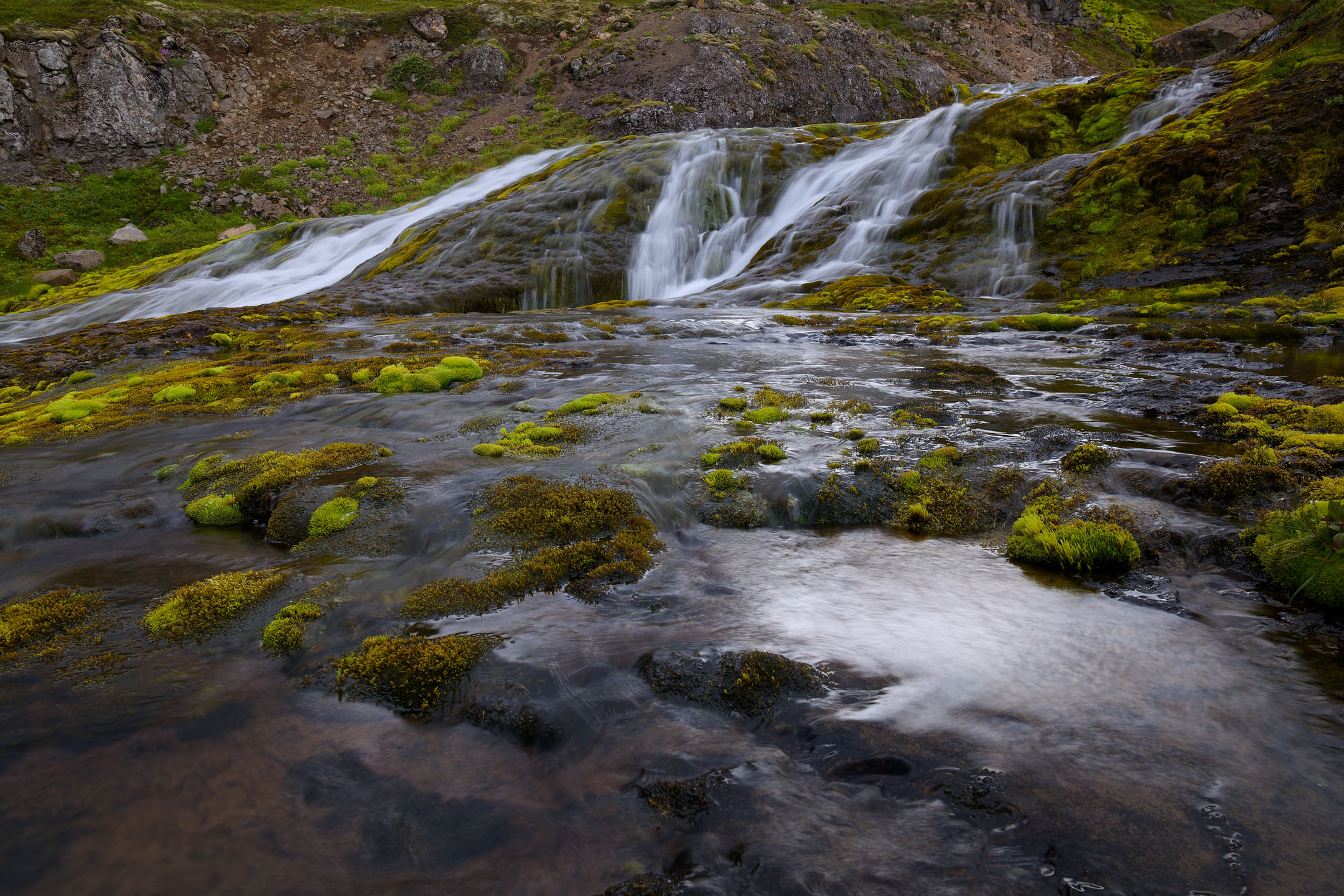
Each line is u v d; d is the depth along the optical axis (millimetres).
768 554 4707
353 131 51875
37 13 48375
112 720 3068
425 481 5648
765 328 15008
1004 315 15500
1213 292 15227
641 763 2746
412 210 35188
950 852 2268
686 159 29781
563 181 31016
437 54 59250
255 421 8234
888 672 3270
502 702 3078
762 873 2217
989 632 3641
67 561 4789
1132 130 22750
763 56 56844
